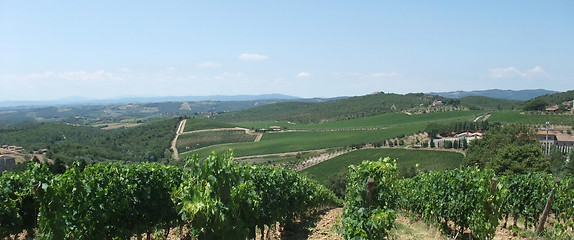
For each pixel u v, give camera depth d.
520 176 12.37
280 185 12.42
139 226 8.69
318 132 113.62
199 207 6.34
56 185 6.93
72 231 6.88
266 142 100.50
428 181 13.88
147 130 112.81
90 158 69.50
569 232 10.88
